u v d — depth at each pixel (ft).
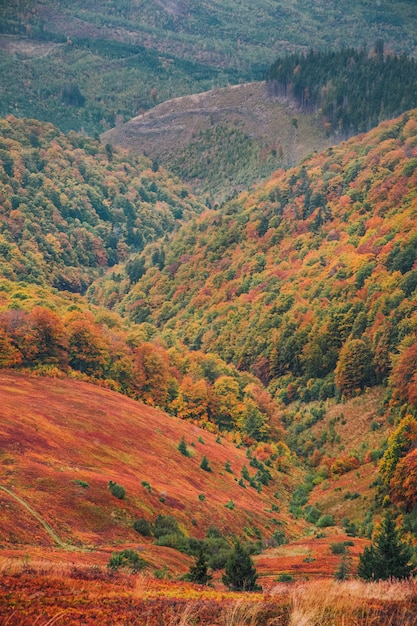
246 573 123.75
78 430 311.06
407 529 291.58
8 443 255.09
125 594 72.90
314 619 61.77
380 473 355.36
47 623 57.41
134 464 299.58
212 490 321.11
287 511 357.82
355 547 257.96
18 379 383.86
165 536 216.13
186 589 90.43
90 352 452.76
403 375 463.42
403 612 64.13
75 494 223.92
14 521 184.65
